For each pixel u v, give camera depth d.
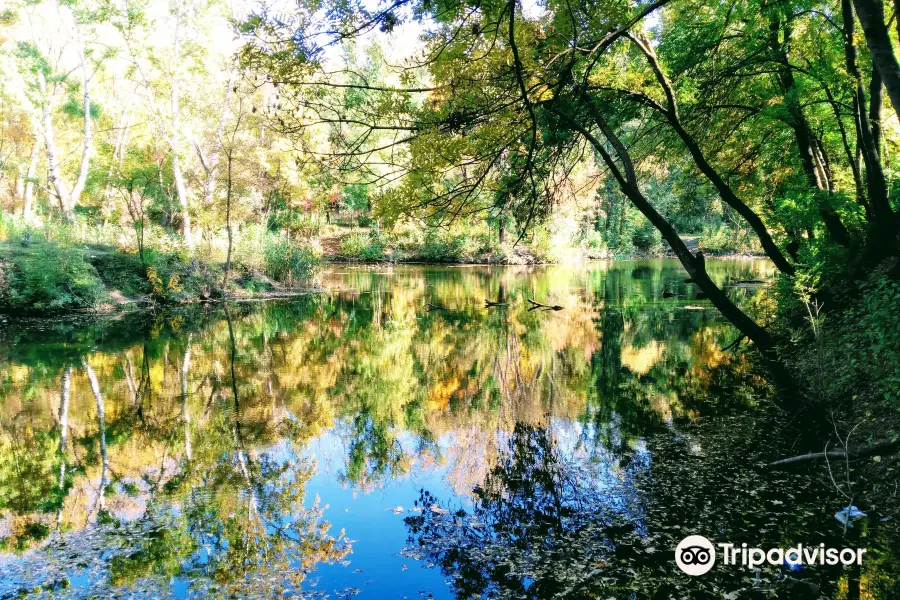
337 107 5.15
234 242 24.83
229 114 26.25
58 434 7.69
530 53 5.09
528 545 4.61
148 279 20.83
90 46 24.17
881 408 5.73
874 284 6.61
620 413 8.05
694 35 9.68
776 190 12.24
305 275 26.14
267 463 6.70
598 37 5.36
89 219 26.50
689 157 11.45
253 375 11.09
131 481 6.13
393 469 6.49
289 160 22.73
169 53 24.50
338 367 11.80
